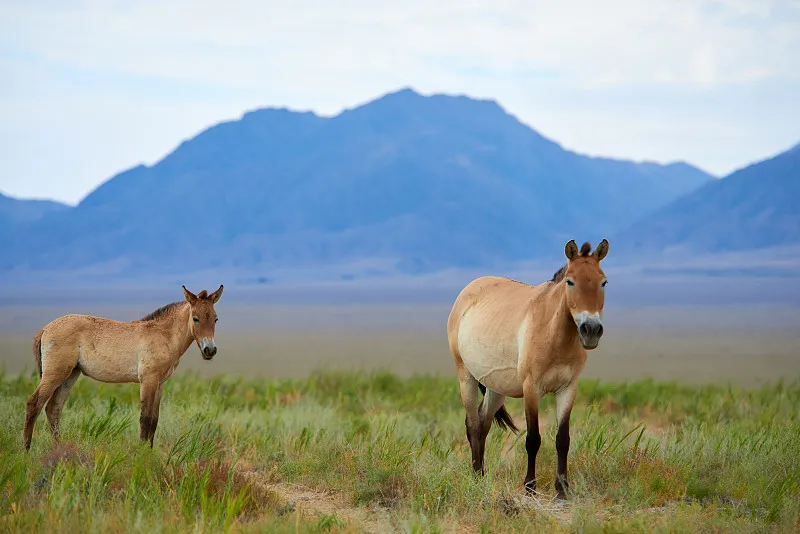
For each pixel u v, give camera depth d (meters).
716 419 39.41
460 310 29.53
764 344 165.25
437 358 123.31
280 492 25.38
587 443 27.61
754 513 21.50
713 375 93.19
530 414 24.91
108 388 43.91
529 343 24.94
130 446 26.42
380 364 108.06
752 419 38.97
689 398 49.31
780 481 24.31
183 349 30.53
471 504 22.73
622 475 25.36
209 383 51.56
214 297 30.66
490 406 28.28
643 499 23.50
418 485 24.33
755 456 26.83
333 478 25.88
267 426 34.06
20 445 27.67
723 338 184.62
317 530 19.88
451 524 21.17
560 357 24.59
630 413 43.78
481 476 25.48
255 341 177.25
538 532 20.50
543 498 24.39
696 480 24.64
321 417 35.97
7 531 19.00
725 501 23.77
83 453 24.81
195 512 21.05
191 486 22.00
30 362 99.12
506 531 20.73
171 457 25.09
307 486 26.06
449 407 45.38
